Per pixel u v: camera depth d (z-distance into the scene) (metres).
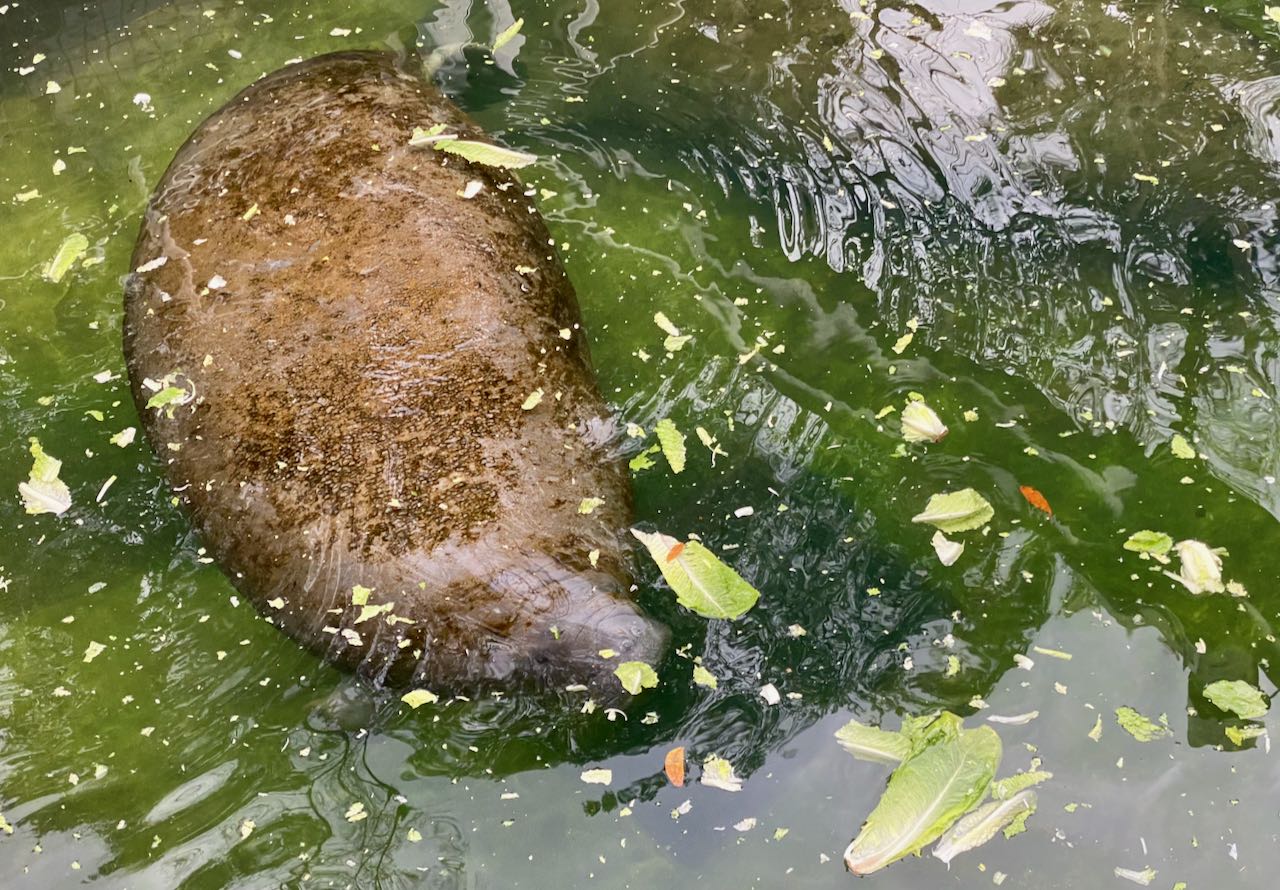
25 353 4.34
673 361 4.21
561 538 3.76
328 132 4.36
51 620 3.90
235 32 5.11
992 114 4.64
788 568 3.87
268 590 3.82
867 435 4.08
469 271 4.09
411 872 3.57
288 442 3.87
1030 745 3.64
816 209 4.49
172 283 4.15
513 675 3.69
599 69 4.88
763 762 3.64
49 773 3.71
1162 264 4.31
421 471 3.80
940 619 3.80
